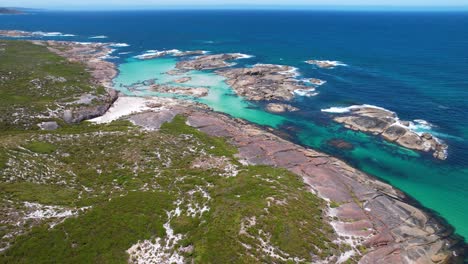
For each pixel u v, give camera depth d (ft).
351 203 154.71
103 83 363.56
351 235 132.05
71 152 181.57
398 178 197.77
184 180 160.86
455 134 242.78
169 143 203.31
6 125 219.00
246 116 285.02
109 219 123.44
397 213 155.22
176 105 294.05
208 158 187.73
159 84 365.40
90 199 138.00
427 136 230.48
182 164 179.11
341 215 143.84
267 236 121.39
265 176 168.25
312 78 385.09
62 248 108.17
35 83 301.84
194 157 188.34
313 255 117.50
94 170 166.30
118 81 377.30
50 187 145.18
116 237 115.24
